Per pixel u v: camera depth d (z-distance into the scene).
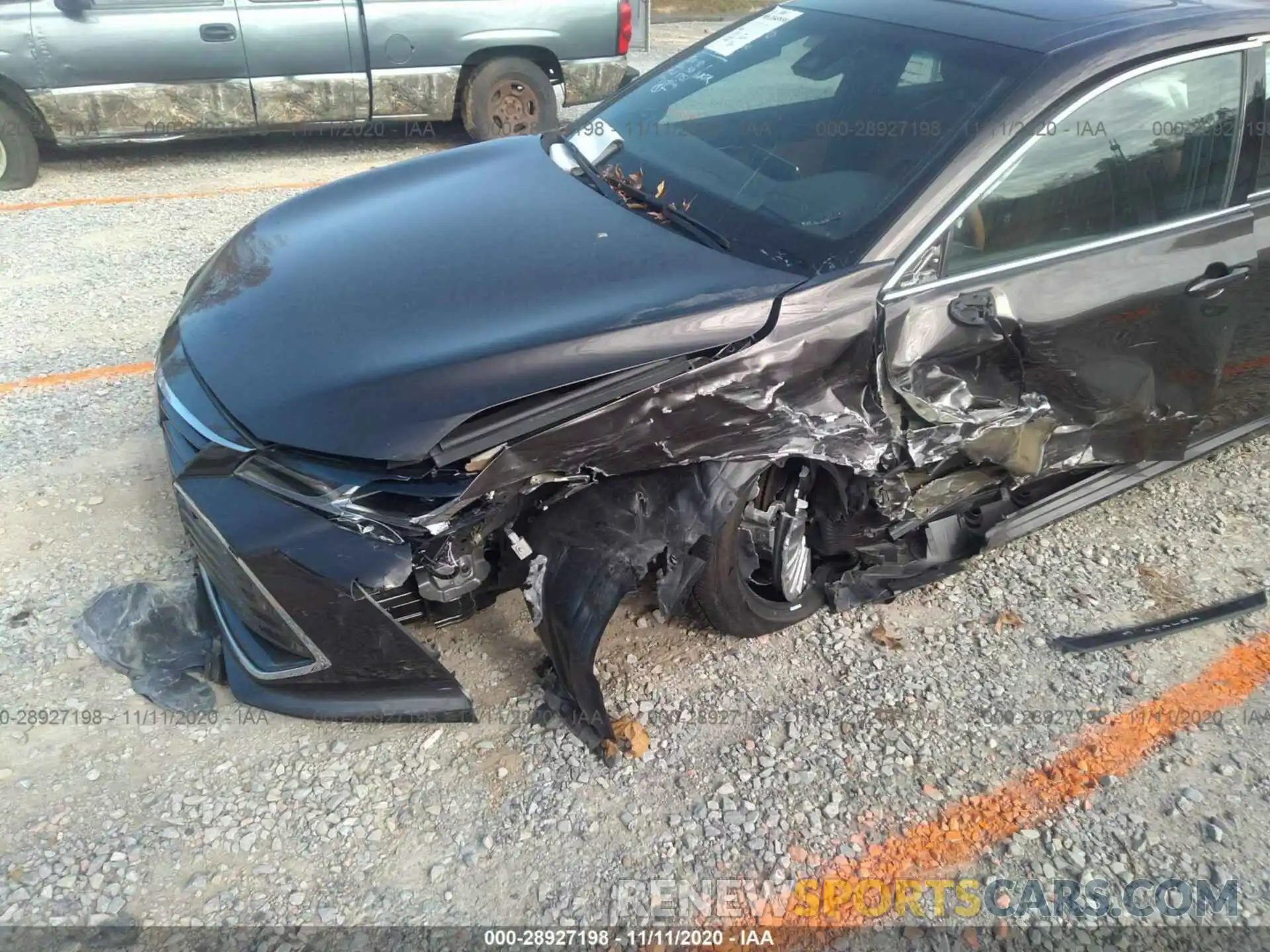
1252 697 2.86
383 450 2.19
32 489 3.49
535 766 2.54
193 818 2.38
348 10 6.92
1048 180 2.78
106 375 4.26
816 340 2.49
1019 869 2.35
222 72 6.79
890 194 2.69
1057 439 2.99
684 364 2.39
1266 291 3.26
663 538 2.41
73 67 6.41
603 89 7.90
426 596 2.36
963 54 2.95
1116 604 3.20
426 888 2.24
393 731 2.62
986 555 3.41
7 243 5.66
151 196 6.54
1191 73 2.99
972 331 2.67
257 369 2.49
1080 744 2.69
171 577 3.10
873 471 2.59
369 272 2.73
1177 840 2.44
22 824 2.34
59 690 2.70
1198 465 3.96
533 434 2.26
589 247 2.75
